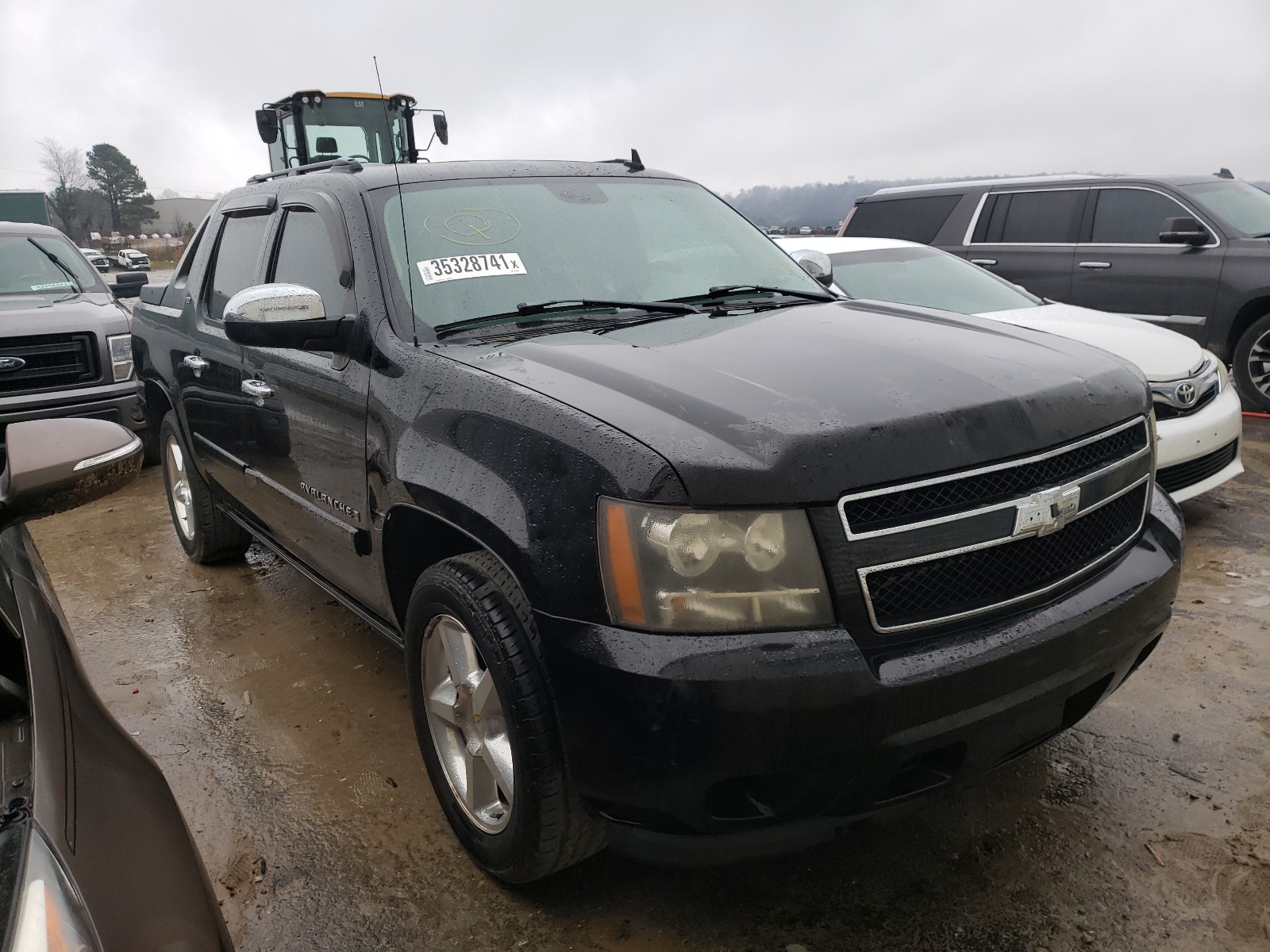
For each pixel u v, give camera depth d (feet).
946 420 6.29
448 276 8.98
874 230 29.76
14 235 24.94
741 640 5.77
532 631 6.48
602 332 8.38
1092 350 8.29
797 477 5.79
